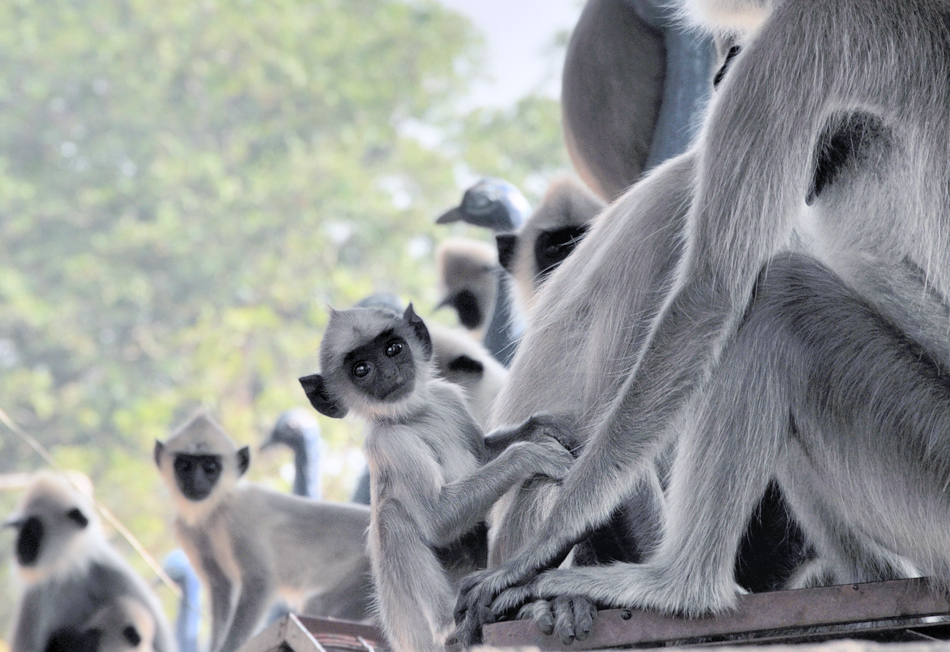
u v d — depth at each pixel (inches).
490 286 490.9
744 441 212.8
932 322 217.9
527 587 211.5
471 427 254.2
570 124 389.4
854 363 215.5
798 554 256.2
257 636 229.8
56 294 1365.7
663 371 214.4
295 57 1501.0
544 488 239.3
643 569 212.4
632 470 214.2
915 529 215.3
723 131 215.6
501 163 1437.0
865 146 223.3
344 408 251.9
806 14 215.5
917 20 216.5
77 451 1203.9
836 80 213.9
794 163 212.5
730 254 212.8
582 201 386.6
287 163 1424.7
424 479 240.2
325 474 943.7
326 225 1401.3
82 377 1347.2
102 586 532.4
